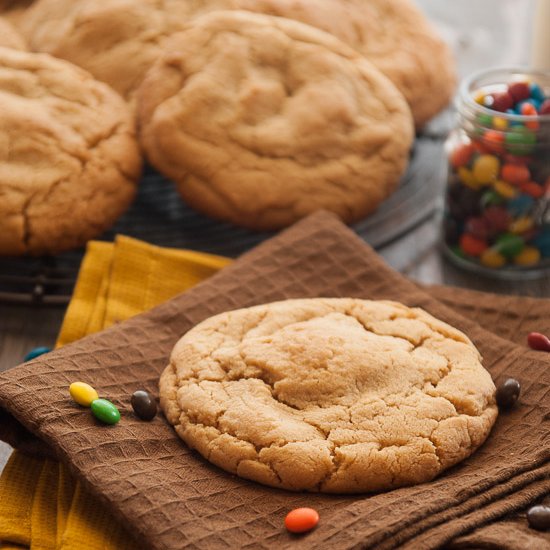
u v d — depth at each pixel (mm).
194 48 870
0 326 833
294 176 849
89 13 895
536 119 826
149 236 887
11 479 720
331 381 717
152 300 815
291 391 715
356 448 695
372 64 903
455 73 954
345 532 655
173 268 828
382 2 937
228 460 696
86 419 708
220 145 849
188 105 852
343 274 804
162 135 850
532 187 838
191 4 904
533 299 799
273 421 703
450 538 652
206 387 721
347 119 864
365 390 718
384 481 692
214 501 682
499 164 836
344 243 815
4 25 909
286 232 823
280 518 677
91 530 687
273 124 856
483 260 866
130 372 742
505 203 843
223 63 866
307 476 689
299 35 879
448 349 745
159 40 894
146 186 926
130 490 676
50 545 691
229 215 853
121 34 893
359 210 864
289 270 803
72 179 837
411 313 767
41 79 864
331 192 854
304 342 731
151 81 867
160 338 763
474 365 737
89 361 740
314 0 914
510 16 1095
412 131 890
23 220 827
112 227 891
